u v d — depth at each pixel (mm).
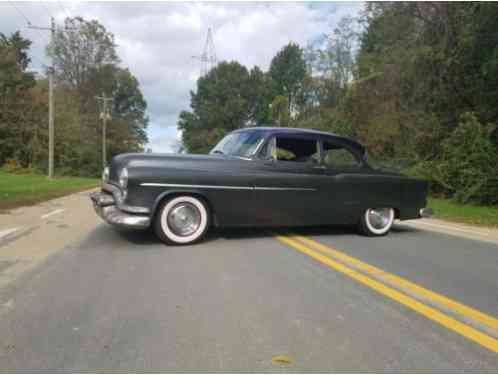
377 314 3168
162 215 5137
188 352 2453
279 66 70375
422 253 5410
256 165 5602
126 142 63000
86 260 4461
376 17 18766
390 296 3596
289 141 5891
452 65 15766
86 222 6941
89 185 18453
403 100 19031
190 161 5285
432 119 17203
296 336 2725
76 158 41594
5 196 10875
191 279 3867
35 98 37781
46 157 38000
